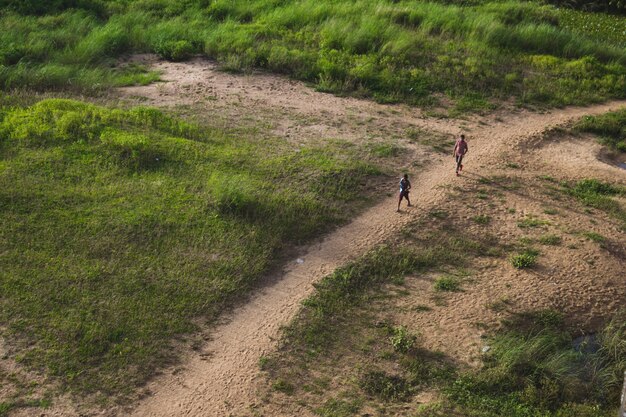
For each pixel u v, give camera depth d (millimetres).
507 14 36500
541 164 22391
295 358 13562
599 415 12578
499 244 17531
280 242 17094
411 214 18688
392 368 13375
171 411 12242
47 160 19391
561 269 16406
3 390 12328
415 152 22484
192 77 27734
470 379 13086
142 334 13859
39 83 25141
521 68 30172
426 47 31016
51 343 13414
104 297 14727
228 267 15961
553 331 14477
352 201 19234
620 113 26750
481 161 22234
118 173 19312
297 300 15211
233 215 17812
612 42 35281
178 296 14969
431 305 15172
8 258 15602
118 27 31156
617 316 15055
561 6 45250
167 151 20500
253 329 14312
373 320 14680
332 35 31281
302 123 24031
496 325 14531
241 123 23562
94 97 24891
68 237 16469
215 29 32406
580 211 19344
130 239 16594
